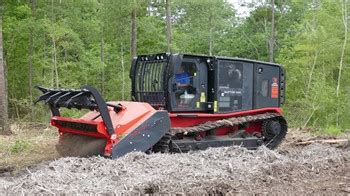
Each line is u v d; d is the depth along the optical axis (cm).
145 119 973
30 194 657
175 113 1062
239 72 1159
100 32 2500
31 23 2070
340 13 2642
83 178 740
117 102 1032
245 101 1173
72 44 2167
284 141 1434
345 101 2441
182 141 1068
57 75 2142
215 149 970
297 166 912
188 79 1085
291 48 3072
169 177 756
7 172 955
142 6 2338
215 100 1112
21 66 2448
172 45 2581
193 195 701
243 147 1051
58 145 1075
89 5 2222
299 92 2628
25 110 2428
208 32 3688
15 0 2223
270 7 4419
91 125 956
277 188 761
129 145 948
